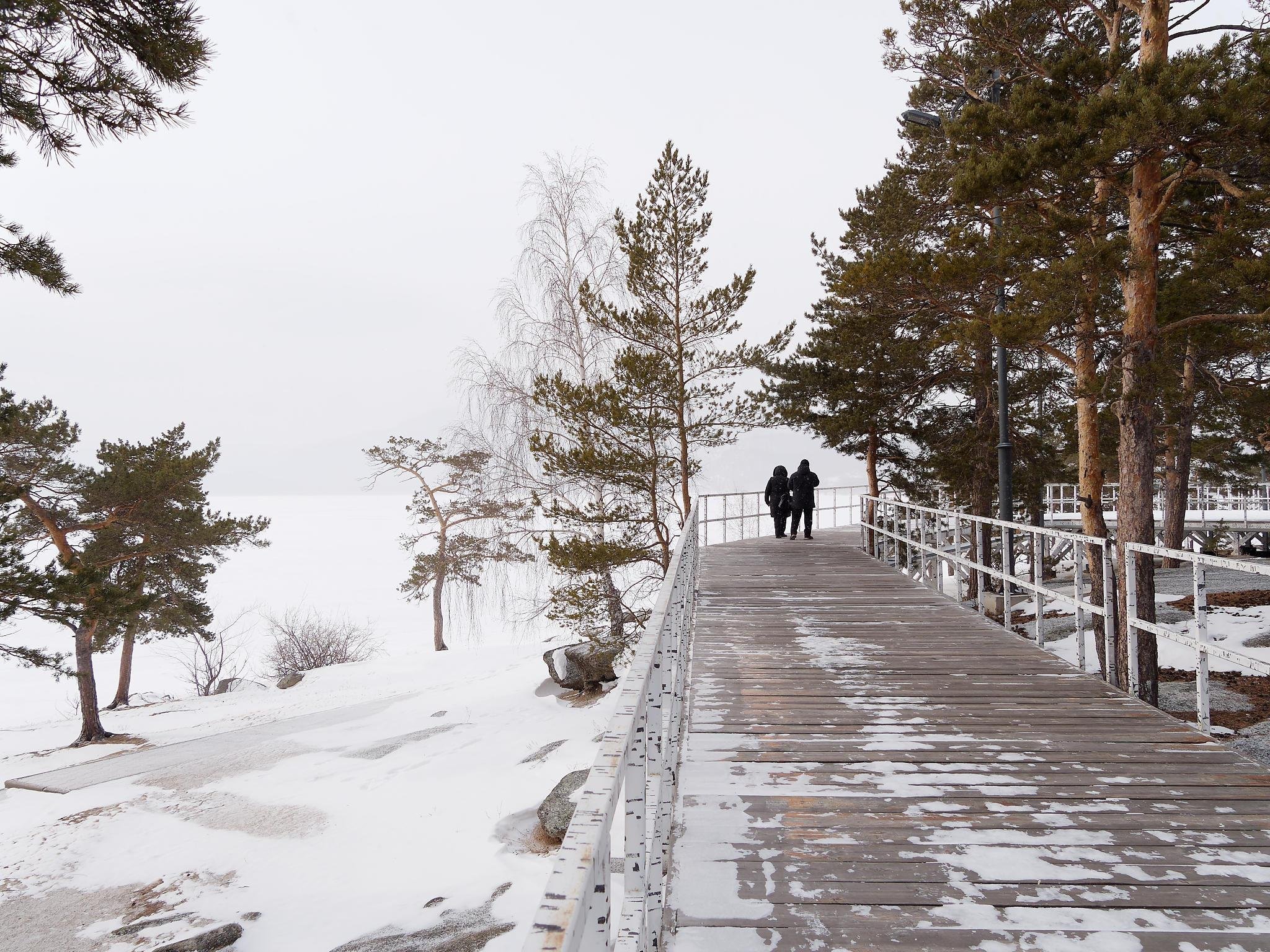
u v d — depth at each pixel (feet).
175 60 27.45
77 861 41.39
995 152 32.40
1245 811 13.37
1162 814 13.28
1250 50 30.30
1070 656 40.50
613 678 65.46
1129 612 20.94
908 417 71.87
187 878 37.65
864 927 9.98
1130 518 31.81
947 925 9.99
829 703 20.17
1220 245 32.01
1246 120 26.45
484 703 68.49
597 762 4.97
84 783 56.03
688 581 26.48
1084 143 29.50
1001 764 15.69
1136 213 32.22
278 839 41.57
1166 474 64.59
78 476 71.61
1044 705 19.86
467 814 41.57
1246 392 45.68
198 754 61.98
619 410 53.72
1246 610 45.88
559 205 67.67
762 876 11.27
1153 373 31.76
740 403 59.47
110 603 49.98
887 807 13.67
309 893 34.45
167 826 45.42
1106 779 14.84
